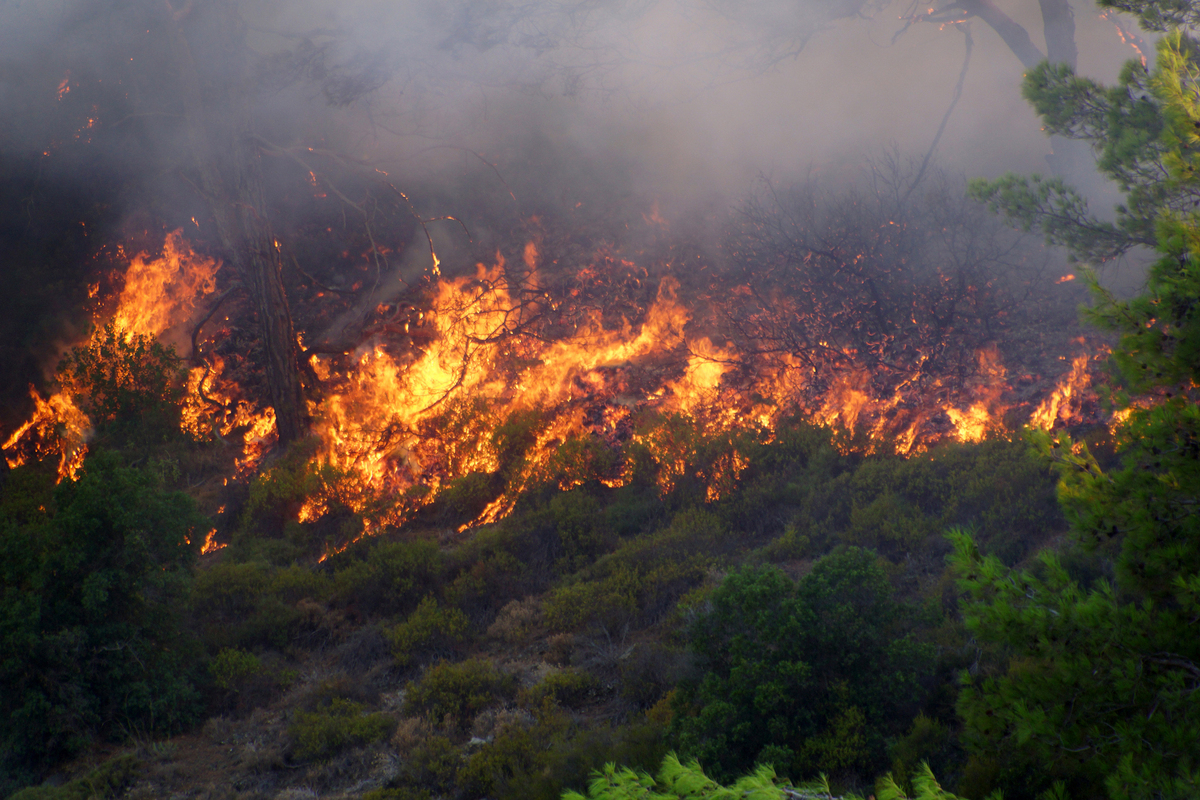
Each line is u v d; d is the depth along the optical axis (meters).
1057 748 3.54
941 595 7.28
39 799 6.42
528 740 6.34
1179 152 4.34
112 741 7.51
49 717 7.26
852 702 5.67
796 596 6.10
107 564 8.09
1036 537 8.09
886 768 5.23
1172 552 3.57
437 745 6.63
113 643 7.77
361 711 7.48
